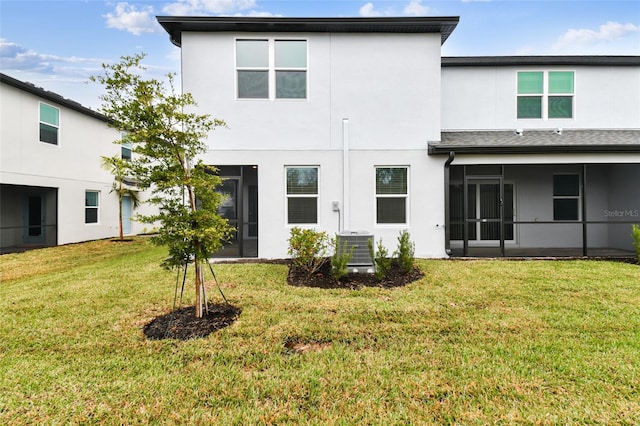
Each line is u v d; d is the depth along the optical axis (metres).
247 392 2.70
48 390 2.74
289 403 2.56
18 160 10.56
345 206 8.10
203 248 4.13
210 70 7.93
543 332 3.70
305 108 8.09
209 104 7.95
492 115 9.46
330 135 8.12
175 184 3.81
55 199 12.27
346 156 8.08
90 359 3.23
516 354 3.23
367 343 3.51
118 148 15.59
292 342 3.58
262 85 8.05
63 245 12.23
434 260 7.61
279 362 3.13
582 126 9.43
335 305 4.59
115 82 3.72
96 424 2.37
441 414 2.43
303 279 5.99
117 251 10.64
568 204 9.98
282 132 8.07
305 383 2.80
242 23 7.65
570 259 7.75
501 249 8.06
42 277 6.73
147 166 3.93
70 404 2.56
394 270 6.55
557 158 7.79
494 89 9.47
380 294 5.11
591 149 7.55
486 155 7.93
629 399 2.55
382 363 3.10
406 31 8.06
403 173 8.23
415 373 2.94
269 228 8.09
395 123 8.16
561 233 9.88
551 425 2.31
